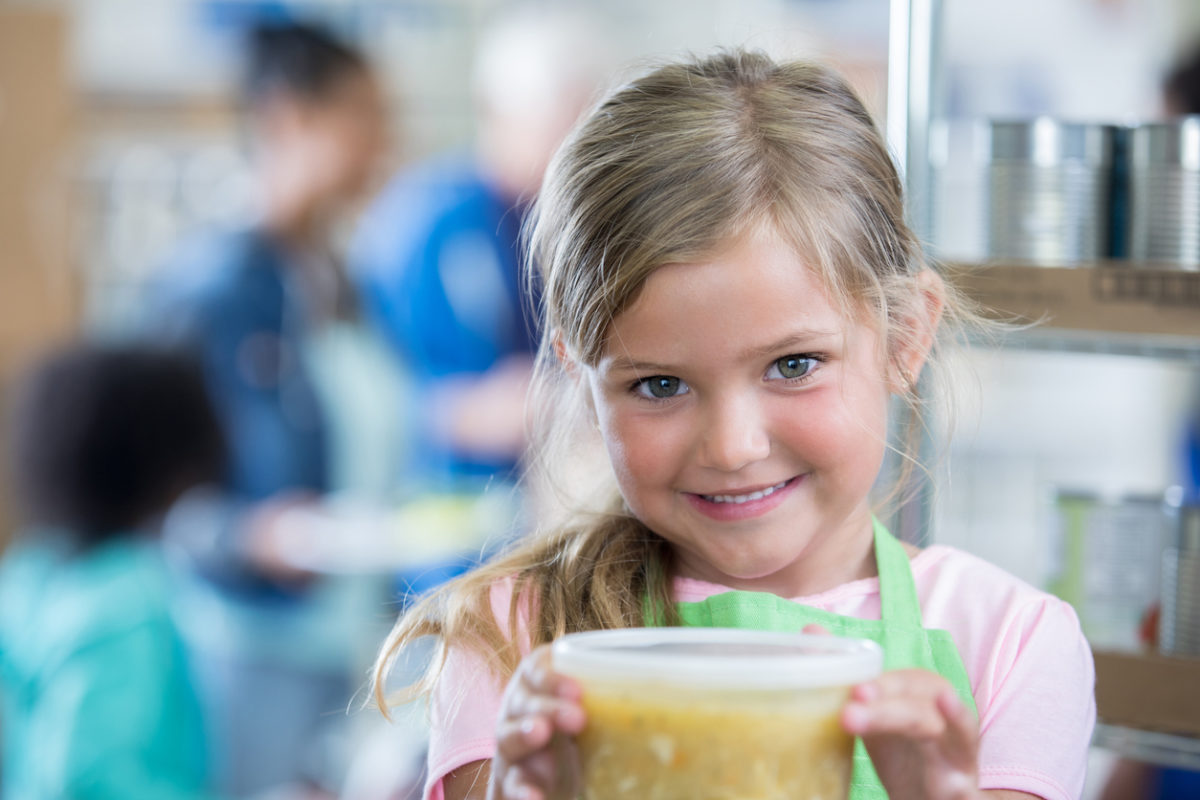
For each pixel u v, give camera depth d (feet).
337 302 10.78
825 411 3.19
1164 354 4.30
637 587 3.67
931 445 4.18
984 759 3.34
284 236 10.68
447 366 10.82
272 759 10.36
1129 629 4.52
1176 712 4.28
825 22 12.39
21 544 9.50
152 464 7.44
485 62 11.00
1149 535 4.51
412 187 11.49
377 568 9.75
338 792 10.19
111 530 7.34
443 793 3.52
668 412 3.21
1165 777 6.01
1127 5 11.09
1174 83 8.36
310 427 10.61
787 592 3.65
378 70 11.14
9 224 12.78
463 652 3.60
